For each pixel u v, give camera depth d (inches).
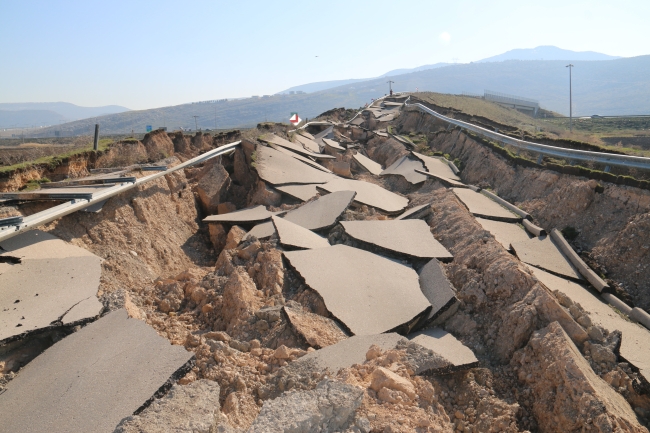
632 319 325.1
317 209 598.5
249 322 330.6
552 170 553.9
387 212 610.9
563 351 261.9
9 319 280.5
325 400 186.2
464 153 892.6
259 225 578.2
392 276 400.5
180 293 398.0
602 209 438.9
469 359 287.3
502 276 346.9
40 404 224.2
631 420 235.1
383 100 2453.2
